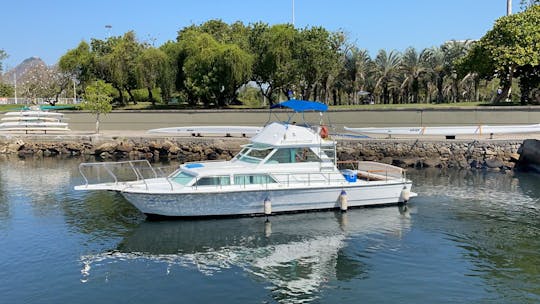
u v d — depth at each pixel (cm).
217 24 6134
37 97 6550
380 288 1141
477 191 2189
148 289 1136
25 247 1418
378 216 1738
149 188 1638
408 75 6341
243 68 4628
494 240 1483
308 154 1789
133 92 6253
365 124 3744
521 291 1120
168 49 5141
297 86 5297
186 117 4353
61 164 3184
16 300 1074
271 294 1112
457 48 6038
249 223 1645
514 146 2953
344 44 5691
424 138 3325
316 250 1403
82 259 1327
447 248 1414
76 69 5434
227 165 1769
